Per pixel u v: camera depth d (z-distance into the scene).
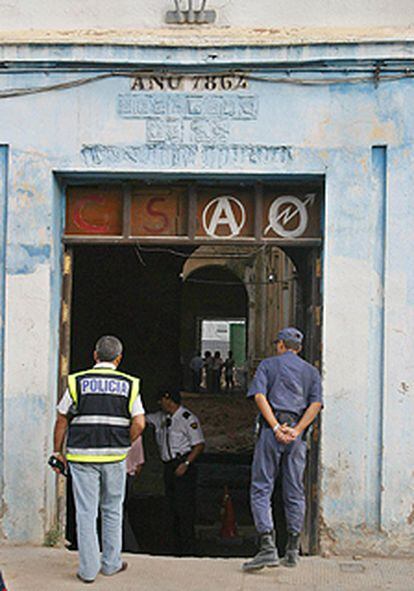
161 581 7.29
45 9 8.70
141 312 13.81
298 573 7.55
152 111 8.41
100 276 13.62
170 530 10.98
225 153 8.37
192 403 31.23
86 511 7.21
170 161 8.39
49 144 8.45
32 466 8.34
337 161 8.27
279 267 27.84
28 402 8.38
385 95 8.24
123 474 7.39
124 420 7.32
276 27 8.55
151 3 8.62
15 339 8.41
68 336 8.85
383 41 8.17
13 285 8.44
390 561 7.99
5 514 8.35
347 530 8.13
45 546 8.34
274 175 8.38
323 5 8.55
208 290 37.34
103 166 8.42
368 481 8.16
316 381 7.64
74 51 8.38
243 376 40.19
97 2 8.66
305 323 9.48
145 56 8.36
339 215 8.26
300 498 7.62
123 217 8.70
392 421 8.14
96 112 8.45
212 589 7.08
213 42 8.30
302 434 7.62
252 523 12.74
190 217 8.65
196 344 38.81
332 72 8.27
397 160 8.21
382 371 8.19
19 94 8.46
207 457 18.30
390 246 8.20
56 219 8.61
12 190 8.46
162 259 13.82
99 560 7.32
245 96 8.35
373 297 8.23
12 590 6.97
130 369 13.84
